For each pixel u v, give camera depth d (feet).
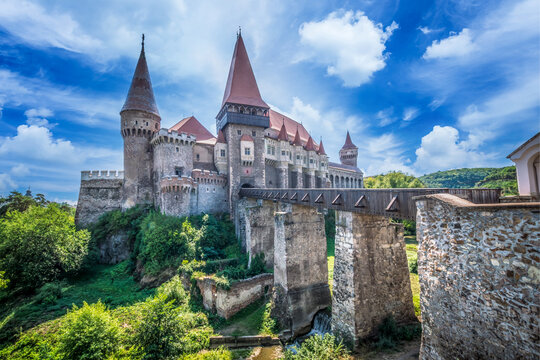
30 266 83.51
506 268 20.61
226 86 181.88
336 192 52.29
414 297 57.52
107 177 136.87
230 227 132.16
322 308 66.95
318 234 71.61
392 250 48.80
